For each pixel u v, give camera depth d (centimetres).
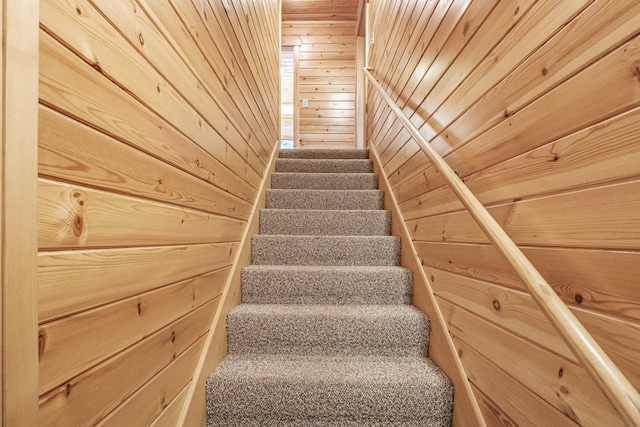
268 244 202
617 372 49
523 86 83
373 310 160
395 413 122
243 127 182
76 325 56
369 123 355
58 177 52
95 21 61
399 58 207
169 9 92
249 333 148
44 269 49
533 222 79
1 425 42
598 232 61
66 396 54
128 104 72
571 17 68
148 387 82
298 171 309
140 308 77
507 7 90
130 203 73
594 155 62
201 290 119
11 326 43
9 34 43
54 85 51
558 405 71
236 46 164
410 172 186
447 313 131
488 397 100
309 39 500
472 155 110
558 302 60
